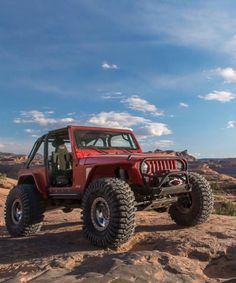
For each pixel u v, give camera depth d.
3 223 11.53
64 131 8.10
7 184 30.58
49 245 6.98
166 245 6.07
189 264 5.03
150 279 4.37
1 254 6.53
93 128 8.23
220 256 5.40
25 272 5.05
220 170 172.38
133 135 8.95
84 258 5.68
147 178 6.81
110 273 4.52
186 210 7.74
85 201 6.68
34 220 8.23
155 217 9.50
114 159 6.90
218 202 20.50
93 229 6.54
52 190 8.09
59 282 4.39
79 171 7.45
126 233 6.14
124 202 6.14
